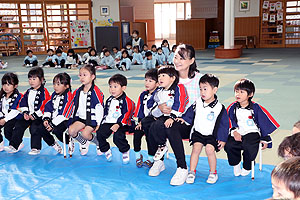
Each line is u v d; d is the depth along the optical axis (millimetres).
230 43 14781
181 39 20547
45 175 3402
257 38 19859
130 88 8148
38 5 19500
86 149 3955
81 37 20172
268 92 7211
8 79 4047
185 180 3182
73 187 3125
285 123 5004
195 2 23453
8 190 3090
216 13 22500
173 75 3297
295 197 1135
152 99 3484
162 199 2859
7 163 3725
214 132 3119
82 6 20875
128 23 19969
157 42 27500
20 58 17547
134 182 3203
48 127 3805
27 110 4016
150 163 3576
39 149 4016
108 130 3584
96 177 3330
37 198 2932
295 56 14312
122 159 3803
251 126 3205
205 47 20375
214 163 3146
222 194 2908
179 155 3174
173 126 3189
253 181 3143
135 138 3553
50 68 13273
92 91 3750
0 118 4133
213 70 10906
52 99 3893
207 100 3188
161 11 30641
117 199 2879
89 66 3746
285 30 19266
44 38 19844
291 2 18938
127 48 14844
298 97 6695
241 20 19969
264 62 12586
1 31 19234
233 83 8406
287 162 1208
